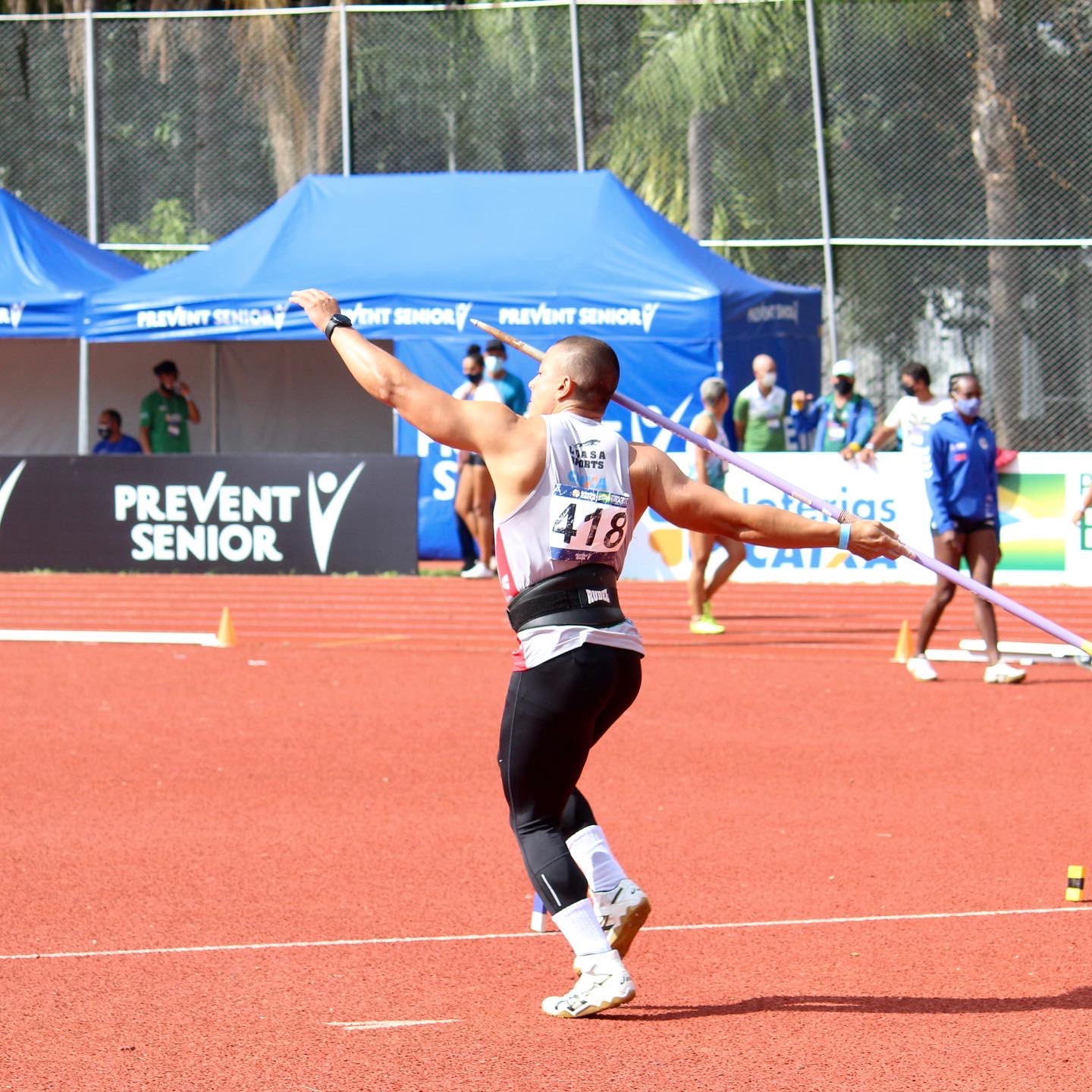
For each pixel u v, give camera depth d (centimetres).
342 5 4569
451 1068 721
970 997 827
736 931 951
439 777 1398
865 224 4431
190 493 3266
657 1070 718
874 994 832
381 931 946
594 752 1512
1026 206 4366
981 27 4353
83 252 3862
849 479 3042
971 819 1246
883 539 801
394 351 3369
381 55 4591
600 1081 704
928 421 3048
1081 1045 752
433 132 4588
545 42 4519
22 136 4703
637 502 793
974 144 4384
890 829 1212
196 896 1022
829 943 925
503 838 1181
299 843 1163
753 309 3450
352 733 1595
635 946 920
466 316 3312
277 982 850
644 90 4481
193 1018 790
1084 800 1314
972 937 938
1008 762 1467
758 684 1911
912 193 4412
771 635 2384
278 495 3241
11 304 3422
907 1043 756
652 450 807
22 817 1240
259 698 1811
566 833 830
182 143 4666
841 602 2838
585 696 765
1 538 3316
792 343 3678
